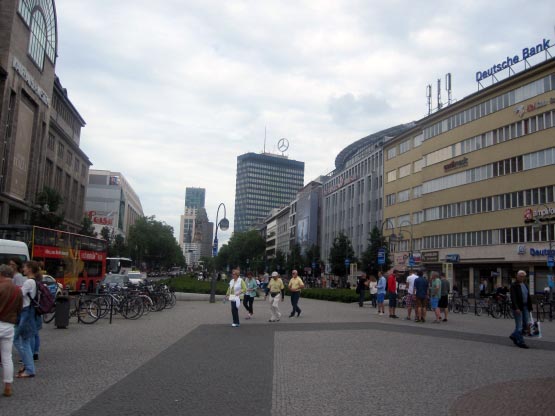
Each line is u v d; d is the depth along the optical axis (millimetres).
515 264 46469
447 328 18625
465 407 6953
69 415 6309
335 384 8367
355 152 90812
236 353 11609
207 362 10352
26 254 24641
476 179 51938
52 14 59500
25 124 53688
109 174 143625
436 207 58344
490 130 50406
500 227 48250
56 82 69000
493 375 9352
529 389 8133
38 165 58219
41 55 56844
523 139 46312
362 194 82500
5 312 7363
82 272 37844
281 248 145500
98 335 14820
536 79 45281
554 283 40500
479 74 52625
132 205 169625
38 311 8961
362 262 59406
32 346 10328
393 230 69562
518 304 13609
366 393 7738
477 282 51906
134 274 50406
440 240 57219
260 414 6465
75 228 84375
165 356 11070
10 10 48688
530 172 45250
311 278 87062
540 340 15695
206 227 192625
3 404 6863
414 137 65562
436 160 58906
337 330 16844
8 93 48406
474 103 52875
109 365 9930
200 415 6375
